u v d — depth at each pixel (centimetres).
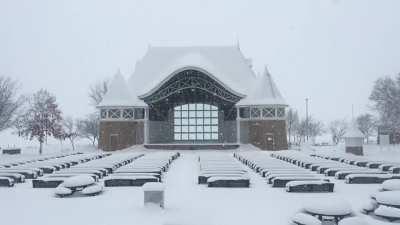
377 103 8550
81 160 4112
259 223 1547
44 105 7681
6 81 7344
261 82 6706
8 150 6512
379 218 1611
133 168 2961
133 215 1688
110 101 6712
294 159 3838
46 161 3872
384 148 7281
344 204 1523
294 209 1786
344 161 3962
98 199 2053
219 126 7250
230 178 2431
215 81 6425
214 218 1627
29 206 1900
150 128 7075
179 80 6481
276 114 6594
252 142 6644
